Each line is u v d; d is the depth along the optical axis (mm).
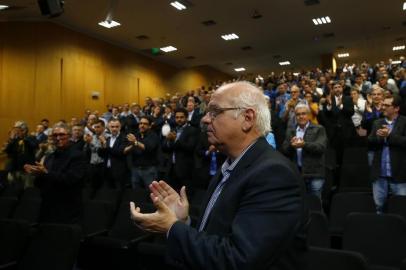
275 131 4453
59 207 2664
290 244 865
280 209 865
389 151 3061
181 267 892
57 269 2219
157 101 7902
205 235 905
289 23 9977
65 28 9578
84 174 2750
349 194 3074
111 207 3516
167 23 9562
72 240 2271
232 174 1009
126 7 8367
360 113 5180
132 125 5770
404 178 2969
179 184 4246
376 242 2164
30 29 8969
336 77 8961
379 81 6066
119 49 11523
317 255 1624
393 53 14062
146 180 4328
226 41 11422
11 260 2473
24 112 8750
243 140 1061
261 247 822
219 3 8406
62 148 2775
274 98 6496
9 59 8734
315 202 3000
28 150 5699
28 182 5598
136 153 4391
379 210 3137
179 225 930
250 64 15211
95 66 10492
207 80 16109
